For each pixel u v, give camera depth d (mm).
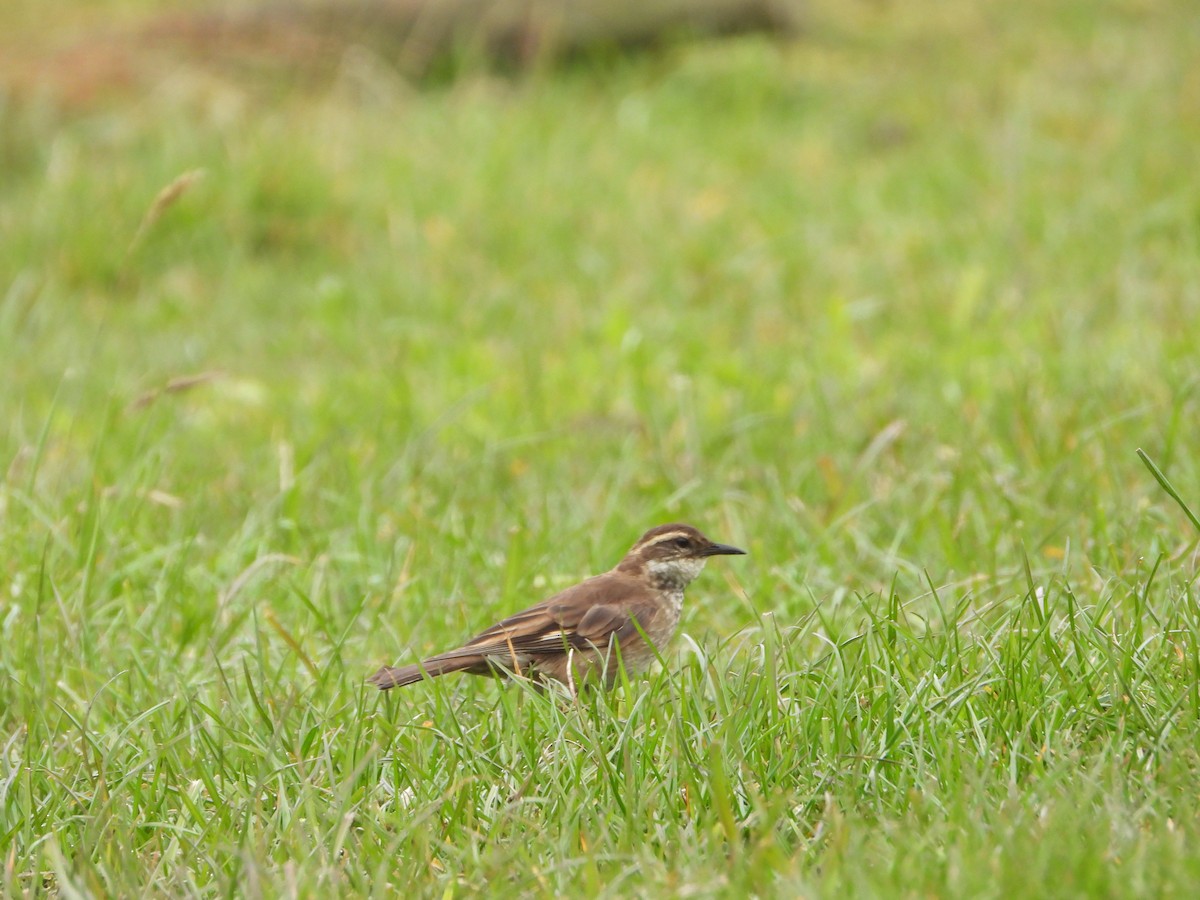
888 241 20594
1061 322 16344
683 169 24469
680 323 18109
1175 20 29781
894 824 6336
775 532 11219
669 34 30344
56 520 11367
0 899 6516
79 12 33938
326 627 9773
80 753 8117
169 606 10180
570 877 6367
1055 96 25891
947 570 9992
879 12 32844
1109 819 6102
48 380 17266
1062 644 7758
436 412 15461
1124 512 10289
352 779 6949
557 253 21312
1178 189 20609
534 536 11391
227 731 8000
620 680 8367
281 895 6250
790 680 7723
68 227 21359
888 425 13094
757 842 6492
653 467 13078
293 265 21703
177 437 14703
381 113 27266
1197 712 6996
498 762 7566
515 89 29234
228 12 30125
